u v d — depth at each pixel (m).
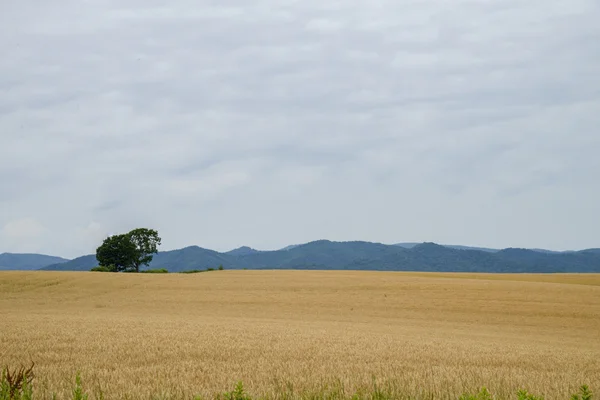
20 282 60.88
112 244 101.75
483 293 51.09
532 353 21.45
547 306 44.47
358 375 13.55
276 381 11.82
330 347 20.81
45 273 70.38
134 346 19.70
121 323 29.88
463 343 24.97
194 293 53.88
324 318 39.41
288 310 43.91
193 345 20.20
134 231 104.12
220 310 43.88
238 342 21.58
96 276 67.75
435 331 32.50
